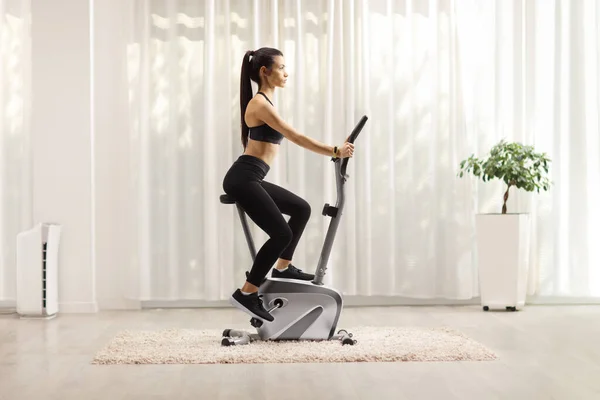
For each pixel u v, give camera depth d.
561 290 5.69
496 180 5.66
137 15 5.54
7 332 4.59
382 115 5.62
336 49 5.58
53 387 3.13
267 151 4.02
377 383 3.16
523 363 3.57
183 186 5.57
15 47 5.52
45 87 5.50
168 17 5.54
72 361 3.68
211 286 5.50
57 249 5.29
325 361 3.62
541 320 4.94
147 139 5.53
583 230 5.67
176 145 5.55
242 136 4.18
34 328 4.73
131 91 5.53
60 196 5.49
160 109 5.55
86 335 4.44
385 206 5.62
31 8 5.50
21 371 3.46
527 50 5.66
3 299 5.52
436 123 5.63
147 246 5.54
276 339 4.05
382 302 5.68
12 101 5.52
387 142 5.61
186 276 5.57
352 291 5.56
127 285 5.54
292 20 5.58
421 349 3.80
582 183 5.67
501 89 5.68
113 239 5.55
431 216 5.62
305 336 4.05
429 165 5.62
